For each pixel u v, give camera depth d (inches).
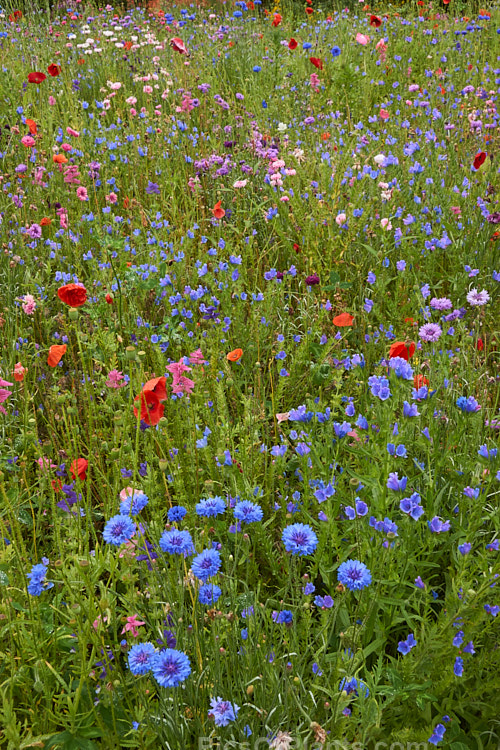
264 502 100.7
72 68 313.6
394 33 366.6
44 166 207.0
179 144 230.5
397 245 167.5
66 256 165.2
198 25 429.7
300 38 380.5
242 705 69.6
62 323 139.6
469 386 114.0
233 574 83.5
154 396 80.5
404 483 83.6
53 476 101.8
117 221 175.0
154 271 147.9
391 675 72.6
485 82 278.5
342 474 92.2
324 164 183.5
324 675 73.5
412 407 86.5
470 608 70.1
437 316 149.9
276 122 255.8
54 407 120.0
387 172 189.8
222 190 189.8
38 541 99.2
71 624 72.7
